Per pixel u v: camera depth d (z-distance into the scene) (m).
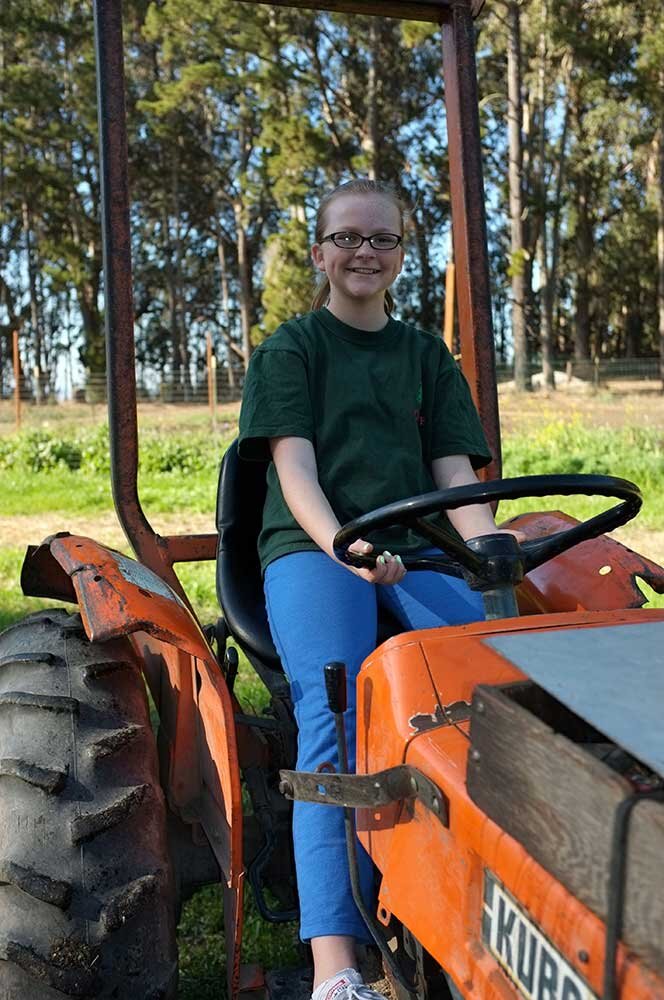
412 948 1.82
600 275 48.31
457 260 2.99
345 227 2.45
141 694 2.25
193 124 46.25
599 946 1.17
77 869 1.93
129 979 1.90
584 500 10.34
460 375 2.66
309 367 2.44
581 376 35.69
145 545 2.75
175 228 49.78
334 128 38.75
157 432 18.62
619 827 1.08
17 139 41.53
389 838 1.74
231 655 2.47
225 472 2.78
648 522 9.32
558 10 35.19
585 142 39.28
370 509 2.38
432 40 30.14
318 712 2.10
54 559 2.70
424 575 2.36
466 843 1.48
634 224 45.62
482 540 1.92
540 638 1.51
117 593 2.13
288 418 2.33
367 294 2.47
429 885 1.60
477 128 2.93
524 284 32.72
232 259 54.97
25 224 47.09
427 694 1.75
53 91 40.62
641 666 1.38
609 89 37.00
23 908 1.91
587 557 2.66
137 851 1.98
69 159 45.25
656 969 1.04
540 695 1.43
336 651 2.14
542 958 1.29
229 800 1.99
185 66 37.09
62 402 31.97
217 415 24.06
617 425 17.62
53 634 2.38
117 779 2.04
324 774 1.81
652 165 44.91
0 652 2.44
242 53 35.31
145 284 55.69
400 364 2.52
